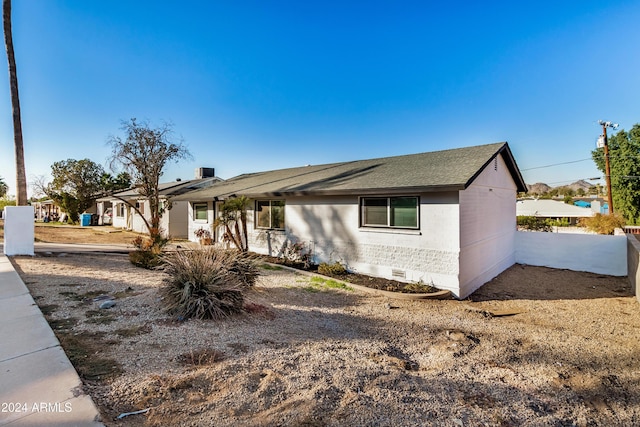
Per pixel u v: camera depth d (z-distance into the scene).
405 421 2.60
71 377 2.75
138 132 16.84
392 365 3.83
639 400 3.45
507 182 11.52
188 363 3.28
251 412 2.52
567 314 6.75
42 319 4.16
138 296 5.54
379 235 9.09
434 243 8.10
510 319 6.38
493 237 10.16
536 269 11.46
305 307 6.25
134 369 3.05
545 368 4.12
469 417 2.80
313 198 10.74
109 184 29.22
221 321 4.69
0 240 12.95
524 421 2.86
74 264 8.34
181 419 2.35
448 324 5.83
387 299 7.38
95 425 2.12
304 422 2.43
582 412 3.14
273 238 12.20
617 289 8.93
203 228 16.08
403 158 11.62
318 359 3.71
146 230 20.20
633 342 5.17
